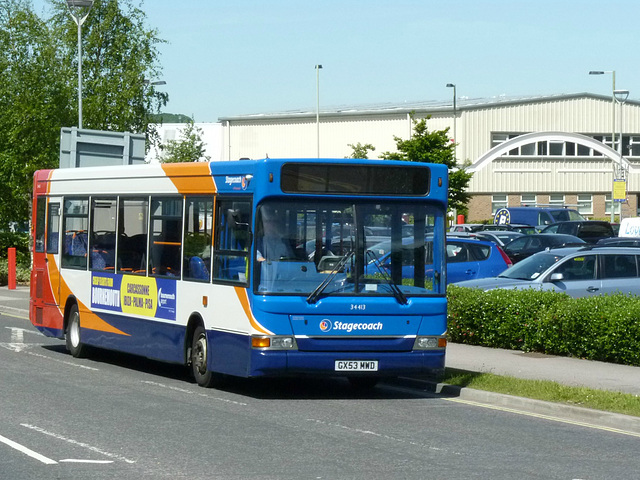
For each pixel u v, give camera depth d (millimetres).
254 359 14812
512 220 65125
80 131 31312
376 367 15141
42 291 21859
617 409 13750
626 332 18734
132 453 10883
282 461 10539
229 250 15547
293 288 14922
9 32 48000
